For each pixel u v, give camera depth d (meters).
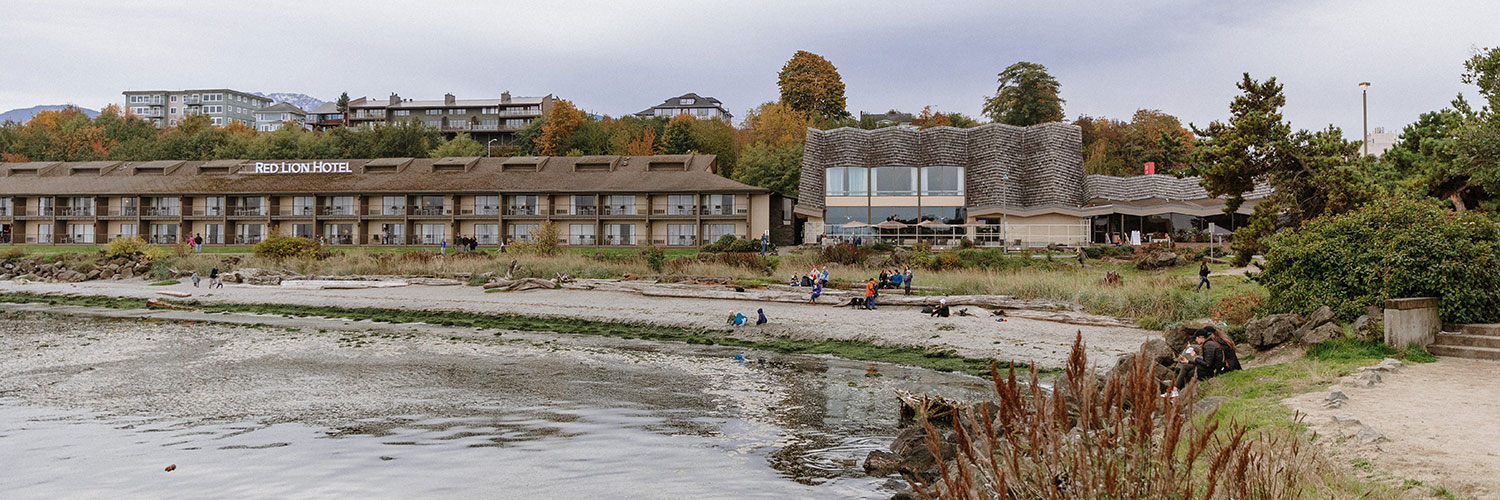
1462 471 7.87
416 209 72.69
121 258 56.31
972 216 63.53
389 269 50.69
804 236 69.50
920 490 7.11
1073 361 5.31
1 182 77.88
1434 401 11.12
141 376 20.08
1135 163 96.56
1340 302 16.77
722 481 10.85
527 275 46.31
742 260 48.44
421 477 11.10
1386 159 38.28
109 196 75.44
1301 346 16.06
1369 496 7.25
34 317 35.91
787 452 12.52
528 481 10.89
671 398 17.34
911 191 64.75
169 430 14.16
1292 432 9.13
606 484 10.73
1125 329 26.86
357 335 29.53
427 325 33.06
